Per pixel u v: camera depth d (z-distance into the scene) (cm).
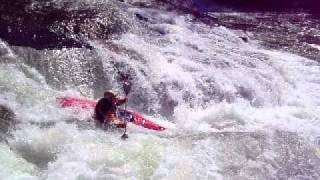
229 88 1112
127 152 785
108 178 713
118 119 902
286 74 1246
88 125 873
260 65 1268
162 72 1110
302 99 1137
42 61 1055
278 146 883
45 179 701
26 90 956
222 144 862
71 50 1112
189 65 1166
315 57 1440
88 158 751
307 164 841
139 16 1417
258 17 1925
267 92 1140
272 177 791
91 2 1391
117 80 1082
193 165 779
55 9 1292
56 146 780
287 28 1783
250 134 916
